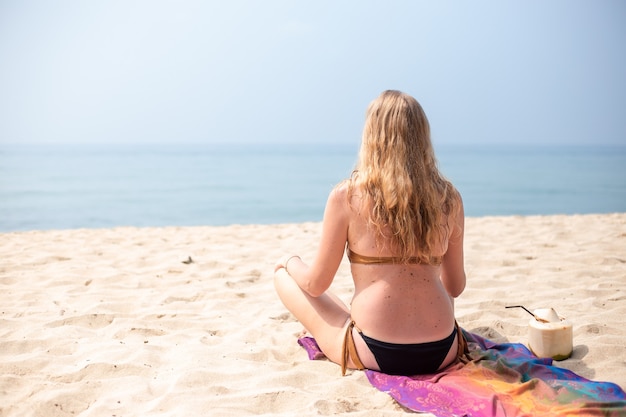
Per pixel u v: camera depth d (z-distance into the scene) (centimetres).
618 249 555
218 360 292
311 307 285
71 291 435
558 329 281
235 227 795
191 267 518
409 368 256
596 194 2416
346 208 253
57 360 292
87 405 246
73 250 597
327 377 268
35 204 1923
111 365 280
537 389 233
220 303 406
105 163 5156
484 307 385
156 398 249
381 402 241
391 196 243
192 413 231
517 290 422
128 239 673
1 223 1483
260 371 278
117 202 2044
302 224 827
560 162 6050
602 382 235
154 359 295
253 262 546
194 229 771
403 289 253
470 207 1984
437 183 256
